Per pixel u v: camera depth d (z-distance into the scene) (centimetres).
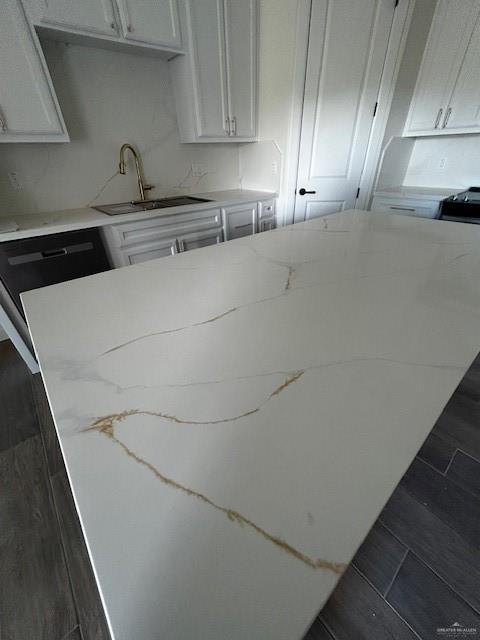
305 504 31
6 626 85
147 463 36
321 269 89
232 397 44
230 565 27
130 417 42
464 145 248
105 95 196
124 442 38
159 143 229
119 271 92
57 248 161
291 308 68
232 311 68
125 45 176
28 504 113
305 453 36
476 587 86
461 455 121
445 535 97
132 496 32
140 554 28
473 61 205
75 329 63
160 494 33
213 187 275
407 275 83
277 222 273
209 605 25
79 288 82
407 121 246
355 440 37
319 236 120
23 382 174
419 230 125
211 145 259
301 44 199
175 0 174
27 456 131
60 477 122
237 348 55
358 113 226
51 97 154
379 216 150
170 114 227
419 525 100
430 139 262
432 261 92
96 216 180
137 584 26
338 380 47
